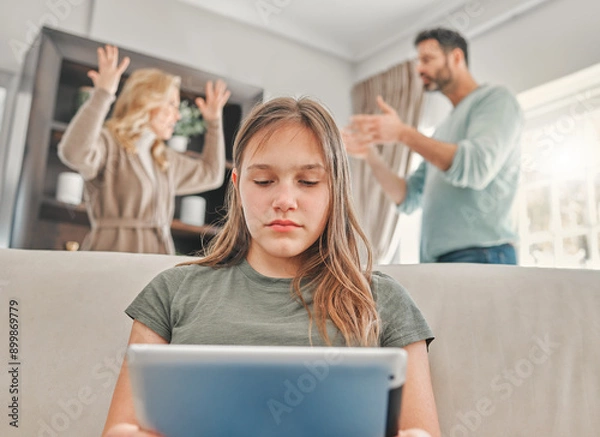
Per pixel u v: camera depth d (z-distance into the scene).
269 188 0.78
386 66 3.35
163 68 2.72
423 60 2.56
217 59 3.02
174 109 2.73
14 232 2.26
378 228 2.91
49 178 2.41
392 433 0.48
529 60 2.58
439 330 0.92
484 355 0.89
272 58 3.22
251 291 0.82
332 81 3.45
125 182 2.53
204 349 0.44
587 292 0.94
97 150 2.48
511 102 2.14
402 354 0.45
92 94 2.50
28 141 2.33
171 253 2.60
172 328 0.80
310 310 0.79
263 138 0.79
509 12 2.67
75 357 0.85
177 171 2.69
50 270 0.92
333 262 0.82
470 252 2.08
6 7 2.47
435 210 2.18
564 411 0.84
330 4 3.06
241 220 0.90
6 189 2.36
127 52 2.63
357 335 0.76
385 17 3.16
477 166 2.00
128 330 0.89
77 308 0.89
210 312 0.78
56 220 2.39
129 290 0.93
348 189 0.88
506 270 0.99
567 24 2.45
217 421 0.45
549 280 0.96
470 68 2.86
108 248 2.46
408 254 3.04
